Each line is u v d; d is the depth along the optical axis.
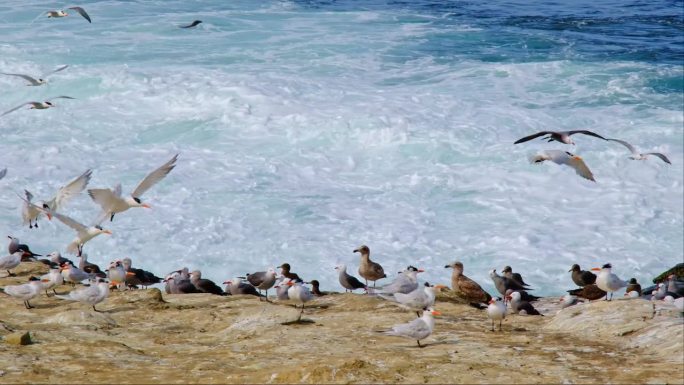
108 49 48.25
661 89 44.03
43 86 41.84
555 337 14.84
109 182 32.97
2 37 49.75
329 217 30.53
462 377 12.22
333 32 54.03
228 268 27.09
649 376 12.16
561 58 50.22
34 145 35.81
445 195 32.59
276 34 52.94
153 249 27.95
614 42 54.62
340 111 39.03
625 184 33.19
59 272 18.94
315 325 16.12
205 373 12.65
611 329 14.91
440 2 66.12
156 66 45.44
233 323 16.41
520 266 27.44
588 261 27.69
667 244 28.91
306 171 34.47
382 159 35.50
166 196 31.66
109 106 40.19
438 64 48.31
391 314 17.23
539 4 67.56
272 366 12.98
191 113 39.28
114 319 16.83
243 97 40.66
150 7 58.28
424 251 28.36
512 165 34.53
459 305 18.88
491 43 53.41
